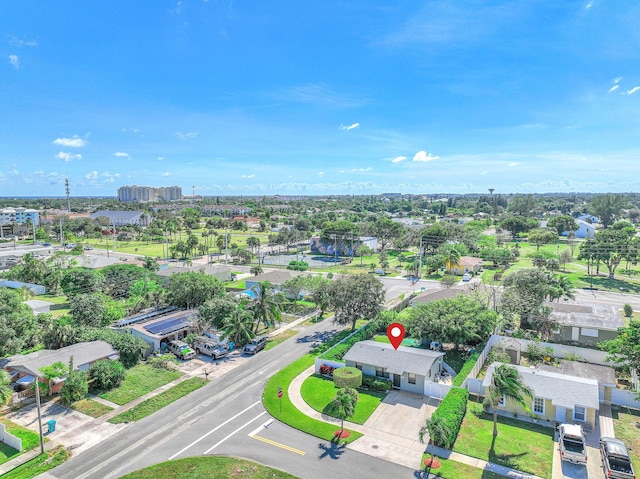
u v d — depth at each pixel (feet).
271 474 82.69
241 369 137.80
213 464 86.17
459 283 271.08
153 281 236.02
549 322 157.28
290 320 197.26
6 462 87.10
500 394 93.76
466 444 93.35
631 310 194.49
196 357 148.97
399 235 434.71
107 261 321.93
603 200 565.53
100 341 137.39
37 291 251.39
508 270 316.81
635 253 282.36
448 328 136.56
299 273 282.15
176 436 97.50
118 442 95.04
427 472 83.10
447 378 128.88
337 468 84.84
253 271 298.35
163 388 123.34
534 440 95.40
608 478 80.79
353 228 419.95
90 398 116.57
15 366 118.32
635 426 101.45
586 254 291.79
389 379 123.34
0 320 133.08
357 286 161.07
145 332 156.04
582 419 100.12
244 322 158.61
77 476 82.79
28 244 451.53
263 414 107.96
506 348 144.97
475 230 447.83
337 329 181.27
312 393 119.34
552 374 111.55
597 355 137.49
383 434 97.91
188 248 380.37
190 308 191.83
